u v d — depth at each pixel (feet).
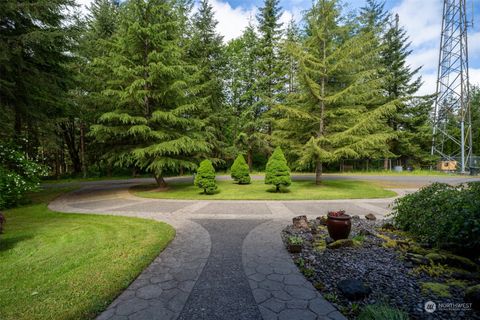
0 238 15.57
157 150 34.40
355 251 12.85
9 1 23.58
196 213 23.20
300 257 12.37
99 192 38.68
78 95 47.75
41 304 8.26
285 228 17.76
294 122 41.83
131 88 33.83
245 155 83.35
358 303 8.22
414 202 16.30
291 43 38.91
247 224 19.17
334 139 36.96
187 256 12.76
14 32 26.73
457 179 53.98
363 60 36.99
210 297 8.79
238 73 76.02
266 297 8.75
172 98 39.11
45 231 17.11
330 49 38.86
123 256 12.51
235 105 78.69
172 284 9.78
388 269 10.75
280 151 36.14
